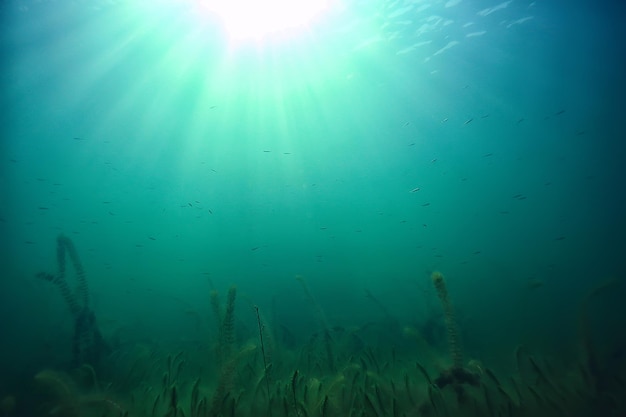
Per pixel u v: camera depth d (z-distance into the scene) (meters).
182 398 4.75
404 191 41.31
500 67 21.02
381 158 34.12
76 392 3.85
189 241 53.41
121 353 7.56
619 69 22.56
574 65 21.66
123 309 16.94
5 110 17.95
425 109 25.94
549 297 10.48
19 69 15.32
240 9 15.13
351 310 14.08
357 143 31.14
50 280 6.29
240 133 26.80
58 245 6.58
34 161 22.80
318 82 21.34
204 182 33.69
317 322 6.91
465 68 20.81
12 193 19.39
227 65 18.91
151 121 22.61
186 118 23.23
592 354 4.04
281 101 23.25
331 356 5.80
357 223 46.62
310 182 36.47
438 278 4.11
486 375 4.31
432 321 8.31
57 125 20.38
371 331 9.69
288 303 14.05
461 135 31.22
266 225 48.19
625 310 7.79
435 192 42.88
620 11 16.50
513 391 4.13
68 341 7.88
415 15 15.35
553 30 17.53
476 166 35.97
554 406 3.28
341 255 37.22
